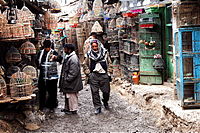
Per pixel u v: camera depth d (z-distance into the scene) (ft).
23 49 19.48
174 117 16.22
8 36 16.43
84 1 42.80
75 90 20.85
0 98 15.92
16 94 16.46
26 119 18.38
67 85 20.81
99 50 21.06
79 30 49.49
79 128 18.03
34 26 24.54
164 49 25.62
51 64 21.70
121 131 17.20
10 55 17.94
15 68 18.63
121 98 25.85
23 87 16.56
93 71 20.85
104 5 40.22
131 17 27.50
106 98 21.86
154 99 20.44
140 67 26.20
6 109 18.90
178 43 16.78
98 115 20.65
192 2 16.16
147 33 25.48
